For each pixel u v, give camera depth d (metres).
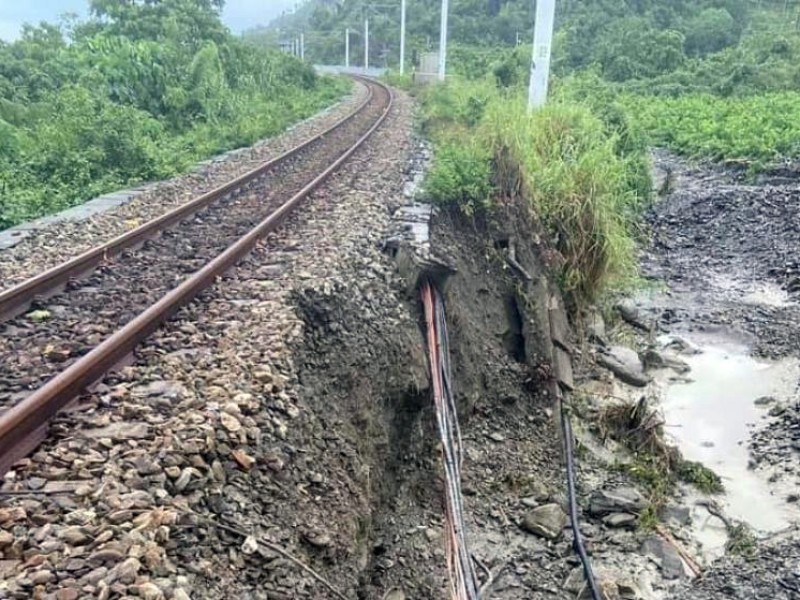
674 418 10.82
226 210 11.95
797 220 19.97
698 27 63.12
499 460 8.72
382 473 6.82
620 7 65.81
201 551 4.11
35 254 9.52
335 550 5.01
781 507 8.62
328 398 6.31
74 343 6.32
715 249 19.61
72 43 26.25
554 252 11.80
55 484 4.27
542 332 10.64
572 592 6.97
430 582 6.50
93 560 3.72
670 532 8.06
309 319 7.02
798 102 34.78
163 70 23.88
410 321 8.23
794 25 59.66
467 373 8.98
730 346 13.56
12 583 3.50
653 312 15.13
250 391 5.50
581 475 8.91
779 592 6.86
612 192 13.01
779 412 10.87
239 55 34.97
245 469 4.85
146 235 9.92
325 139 21.11
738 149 27.17
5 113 17.91
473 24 74.94
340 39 106.25
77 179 14.59
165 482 4.40
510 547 7.47
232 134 21.67
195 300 7.31
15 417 4.52
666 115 35.75
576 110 14.09
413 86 47.31
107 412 5.09
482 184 11.20
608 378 11.45
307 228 10.22
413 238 9.38
